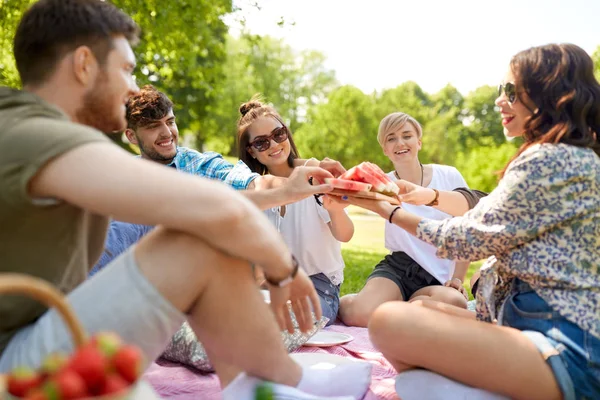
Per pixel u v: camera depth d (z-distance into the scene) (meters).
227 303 2.12
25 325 2.19
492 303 2.82
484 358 2.46
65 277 2.21
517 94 2.79
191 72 14.92
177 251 2.03
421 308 2.62
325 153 38.28
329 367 2.67
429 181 5.06
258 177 4.30
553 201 2.56
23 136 1.88
